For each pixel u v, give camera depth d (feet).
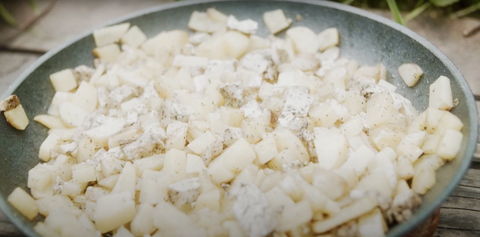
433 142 1.00
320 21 1.35
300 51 1.36
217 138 1.09
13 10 1.71
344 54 1.34
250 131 1.11
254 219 0.91
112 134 1.15
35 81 1.21
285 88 1.20
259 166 1.07
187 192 0.99
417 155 1.01
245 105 1.20
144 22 1.38
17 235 1.11
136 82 1.28
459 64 1.37
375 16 1.24
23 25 1.62
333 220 0.90
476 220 1.10
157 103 1.22
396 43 1.21
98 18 1.65
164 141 1.12
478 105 1.28
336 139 1.04
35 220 0.99
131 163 1.09
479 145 1.21
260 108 1.20
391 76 1.24
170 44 1.38
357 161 1.01
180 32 1.38
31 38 1.58
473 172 1.18
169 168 1.05
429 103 1.08
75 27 1.62
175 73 1.32
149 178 1.03
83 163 1.11
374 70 1.23
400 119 1.10
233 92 1.20
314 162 1.09
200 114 1.18
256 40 1.37
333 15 1.32
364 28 1.27
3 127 1.09
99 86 1.30
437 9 1.55
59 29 1.61
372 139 1.08
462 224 1.09
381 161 1.00
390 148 1.03
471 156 0.89
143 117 1.18
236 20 1.36
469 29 1.46
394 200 0.91
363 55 1.30
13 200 0.96
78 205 1.05
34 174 1.06
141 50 1.39
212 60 1.32
